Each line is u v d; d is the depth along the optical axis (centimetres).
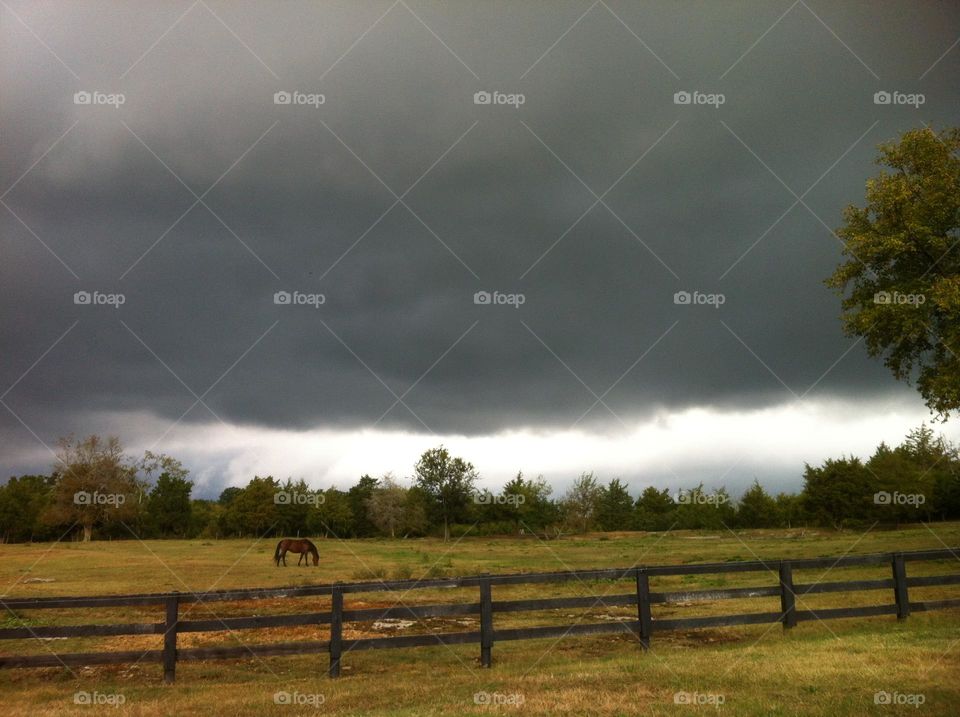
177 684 1161
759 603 2081
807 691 902
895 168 3450
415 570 3438
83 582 3117
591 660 1250
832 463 6538
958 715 775
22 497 8406
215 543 6975
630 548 5016
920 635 1261
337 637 1188
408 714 884
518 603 1259
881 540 4228
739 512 7762
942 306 2978
